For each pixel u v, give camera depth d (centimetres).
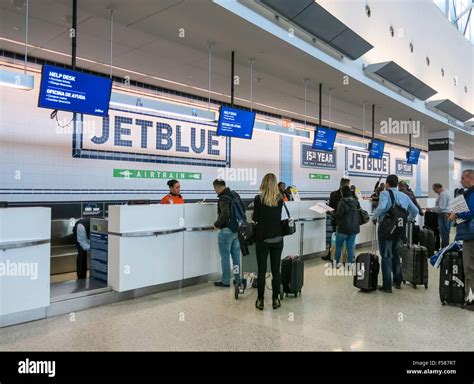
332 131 820
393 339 327
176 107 554
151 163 820
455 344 317
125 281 437
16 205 616
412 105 948
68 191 680
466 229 409
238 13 457
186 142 897
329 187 1418
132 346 309
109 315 388
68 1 425
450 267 425
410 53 927
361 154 1616
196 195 926
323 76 699
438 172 1255
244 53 586
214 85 798
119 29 504
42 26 499
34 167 636
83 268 523
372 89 781
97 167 725
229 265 509
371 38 751
